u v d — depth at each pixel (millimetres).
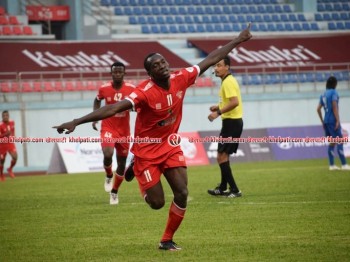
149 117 19891
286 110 77125
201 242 21703
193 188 38500
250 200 31734
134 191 38156
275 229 23656
